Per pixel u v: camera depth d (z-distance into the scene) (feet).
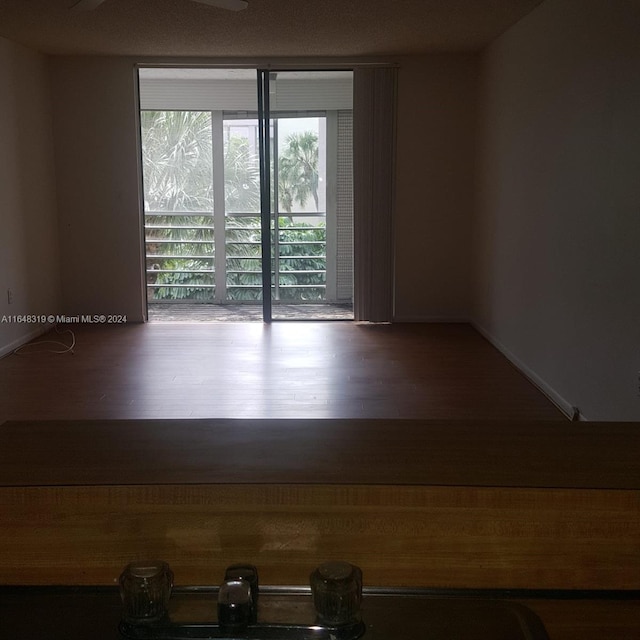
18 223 19.48
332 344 19.88
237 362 17.95
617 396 11.34
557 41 14.14
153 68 21.56
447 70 21.40
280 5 15.10
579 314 13.05
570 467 3.39
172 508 3.25
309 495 3.23
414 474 3.31
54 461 3.47
